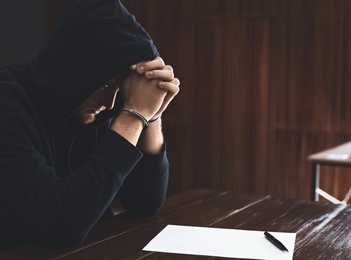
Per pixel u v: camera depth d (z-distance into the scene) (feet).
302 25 16.72
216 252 3.73
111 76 4.11
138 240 4.05
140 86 4.24
